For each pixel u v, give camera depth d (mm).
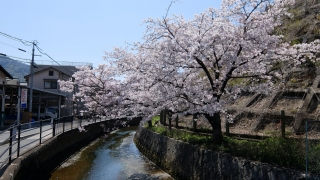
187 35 8305
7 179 6406
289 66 12953
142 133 19250
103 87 11750
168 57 8547
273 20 8492
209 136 11219
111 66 11297
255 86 9344
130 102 10836
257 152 7719
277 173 6535
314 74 12102
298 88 11742
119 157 15648
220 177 8312
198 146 10016
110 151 17688
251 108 12227
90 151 17703
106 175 11562
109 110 12086
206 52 8453
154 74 9133
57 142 14258
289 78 12539
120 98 10477
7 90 22562
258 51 8625
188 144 10633
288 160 6844
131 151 17688
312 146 7043
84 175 11562
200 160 9492
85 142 20938
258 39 8180
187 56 8164
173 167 11367
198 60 8906
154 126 18609
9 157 7883
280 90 12055
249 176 7262
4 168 7367
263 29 8156
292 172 6234
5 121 21766
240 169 7617
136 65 9812
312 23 14734
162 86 9219
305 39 13906
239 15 8656
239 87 9766
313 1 16828
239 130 11234
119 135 26734
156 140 14781
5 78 23969
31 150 10078
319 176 6004
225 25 8422
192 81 10602
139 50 10078
